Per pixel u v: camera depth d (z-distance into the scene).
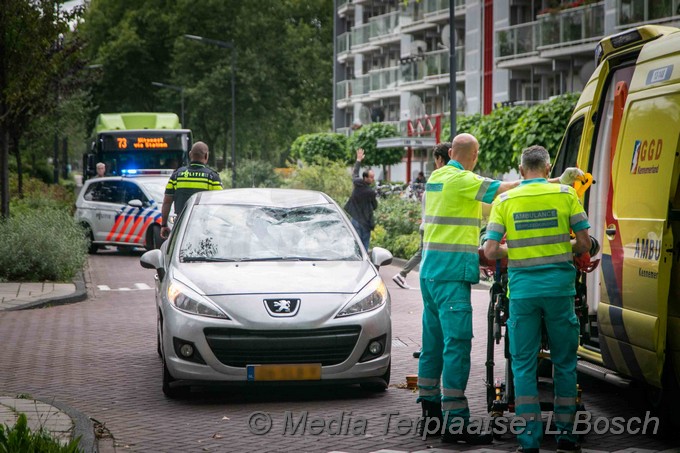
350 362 8.77
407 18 65.62
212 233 9.89
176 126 34.06
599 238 8.80
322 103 78.31
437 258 7.43
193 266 9.45
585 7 41.38
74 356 11.27
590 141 8.78
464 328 7.36
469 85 56.28
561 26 43.09
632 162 7.62
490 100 53.62
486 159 25.84
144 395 9.20
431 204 7.54
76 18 21.89
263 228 9.98
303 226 10.05
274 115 72.81
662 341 7.04
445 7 60.47
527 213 6.95
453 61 28.38
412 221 26.69
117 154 32.75
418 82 62.53
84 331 13.13
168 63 71.69
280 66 73.31
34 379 9.94
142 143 32.81
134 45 69.19
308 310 8.73
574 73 44.19
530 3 50.19
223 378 8.66
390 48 71.00
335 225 10.15
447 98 61.28
